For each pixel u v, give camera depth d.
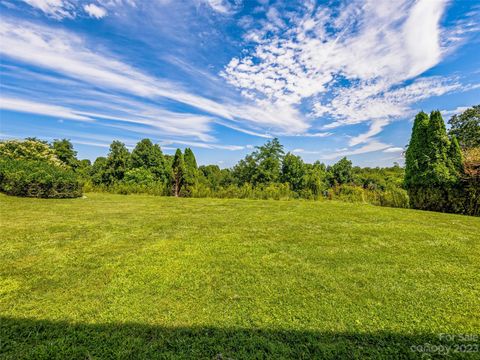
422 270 3.36
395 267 3.47
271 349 1.87
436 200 8.95
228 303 2.52
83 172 28.53
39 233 5.19
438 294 2.70
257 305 2.48
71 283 2.93
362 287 2.87
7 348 1.86
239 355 1.82
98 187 18.48
